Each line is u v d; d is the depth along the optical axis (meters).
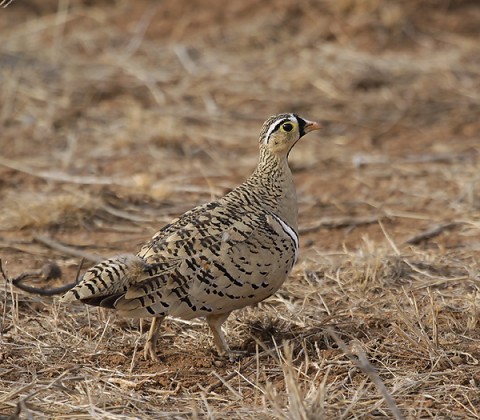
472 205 24.16
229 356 16.05
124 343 16.75
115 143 28.67
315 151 28.73
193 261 15.09
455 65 34.09
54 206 23.38
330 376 15.24
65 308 18.11
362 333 16.86
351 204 24.75
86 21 38.69
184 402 14.65
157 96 32.34
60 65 34.69
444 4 37.19
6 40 36.62
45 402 14.44
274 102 32.00
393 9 36.28
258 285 15.50
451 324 17.06
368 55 34.75
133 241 22.31
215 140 29.41
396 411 13.09
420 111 31.33
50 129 29.86
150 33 37.47
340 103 31.95
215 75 34.00
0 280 19.28
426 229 22.80
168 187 25.23
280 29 36.69
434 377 15.20
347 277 19.67
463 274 19.83
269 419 13.65
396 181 26.22
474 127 30.11
